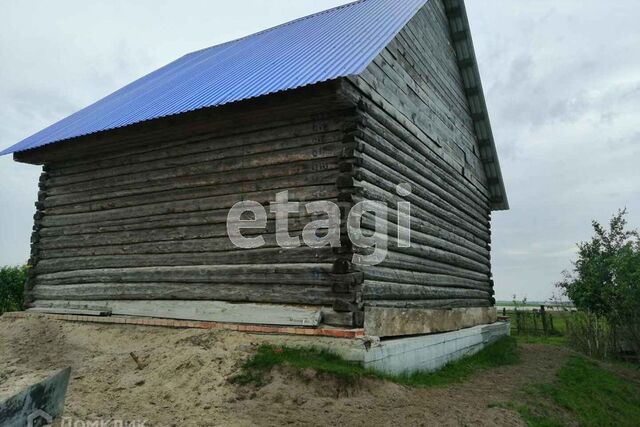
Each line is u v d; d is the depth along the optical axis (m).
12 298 16.06
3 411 4.50
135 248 9.70
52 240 10.97
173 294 9.00
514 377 9.79
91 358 7.79
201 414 5.36
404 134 9.67
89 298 10.12
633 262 14.45
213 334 7.70
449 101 13.09
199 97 8.95
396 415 5.86
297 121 8.27
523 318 23.23
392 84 9.37
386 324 7.96
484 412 6.62
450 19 13.65
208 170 9.05
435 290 10.66
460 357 10.89
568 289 16.72
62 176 11.12
